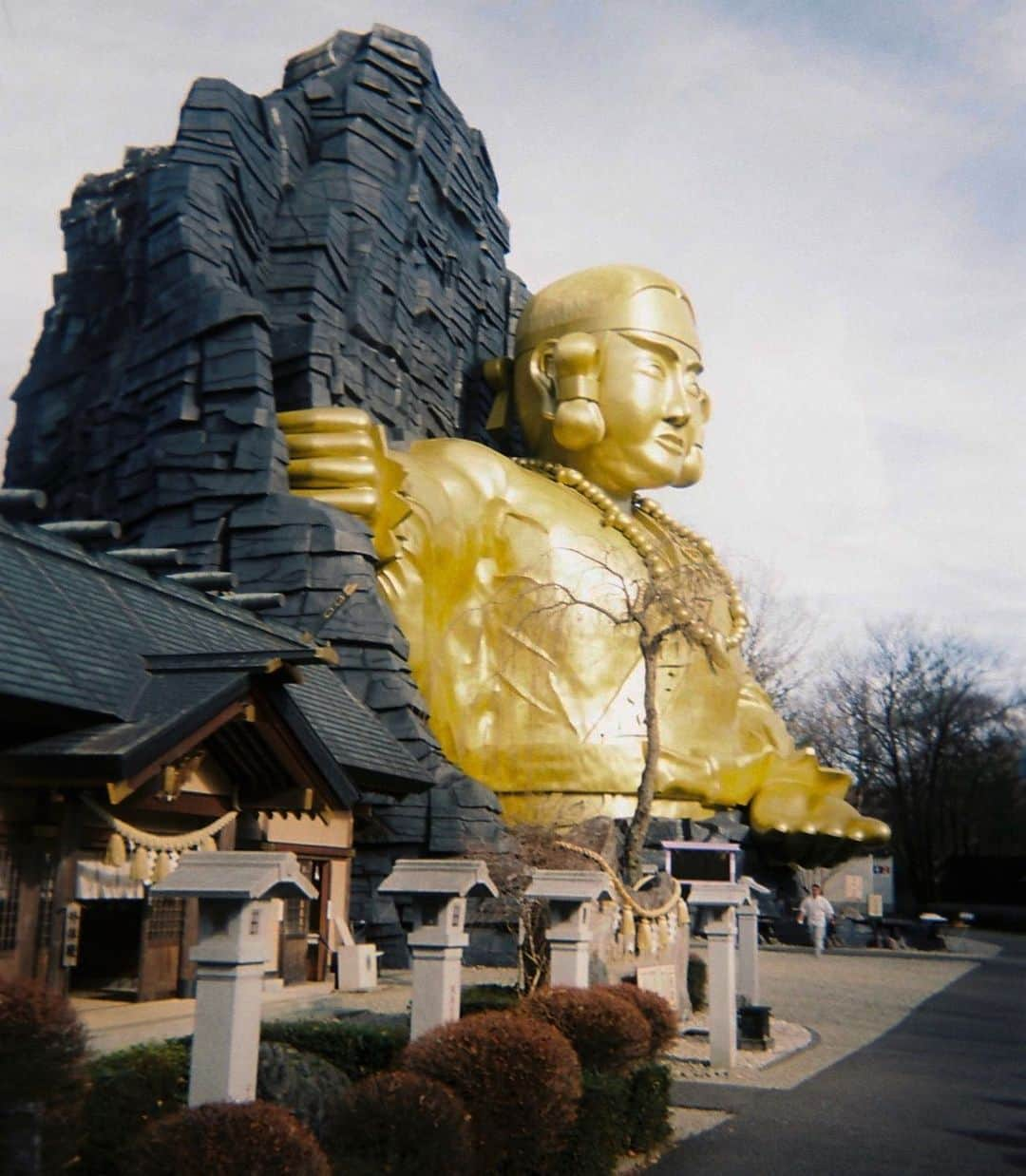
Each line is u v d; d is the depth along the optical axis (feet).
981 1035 56.24
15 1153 19.66
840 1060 47.57
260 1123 19.08
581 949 34.99
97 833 38.40
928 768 185.88
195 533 73.82
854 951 105.40
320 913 56.70
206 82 85.46
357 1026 33.83
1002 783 209.97
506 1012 29.60
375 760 57.36
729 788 88.79
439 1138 22.36
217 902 21.24
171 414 75.41
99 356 84.89
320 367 82.94
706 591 87.04
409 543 78.43
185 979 43.45
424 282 98.48
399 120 99.09
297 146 93.56
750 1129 34.73
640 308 92.68
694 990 58.39
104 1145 22.77
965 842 213.25
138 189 87.86
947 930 157.58
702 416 97.19
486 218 114.32
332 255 88.84
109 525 48.52
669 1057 45.75
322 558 71.61
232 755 41.96
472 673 82.89
